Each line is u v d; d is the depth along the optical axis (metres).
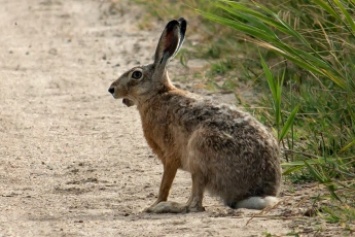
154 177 17.91
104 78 25.66
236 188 15.34
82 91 24.50
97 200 16.55
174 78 24.56
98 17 33.12
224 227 14.37
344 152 16.97
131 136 20.70
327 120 18.08
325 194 15.60
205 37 26.80
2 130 21.17
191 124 15.77
